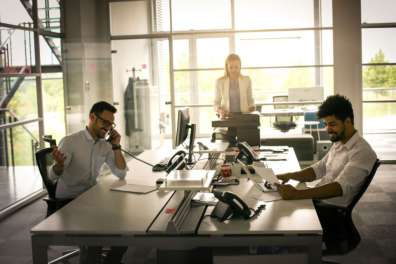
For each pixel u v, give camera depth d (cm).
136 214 261
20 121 584
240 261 233
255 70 781
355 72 748
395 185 609
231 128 469
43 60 673
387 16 740
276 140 665
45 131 674
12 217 516
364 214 484
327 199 299
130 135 804
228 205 249
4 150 648
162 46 794
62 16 730
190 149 403
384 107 762
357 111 752
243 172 358
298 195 282
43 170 336
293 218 247
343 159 302
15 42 601
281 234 229
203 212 261
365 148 289
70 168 345
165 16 787
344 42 745
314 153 686
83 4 738
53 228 240
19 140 644
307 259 230
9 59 594
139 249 394
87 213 265
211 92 792
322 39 761
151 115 803
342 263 356
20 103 617
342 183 282
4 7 573
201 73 792
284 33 769
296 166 379
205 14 782
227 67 524
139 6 789
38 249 240
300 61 771
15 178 654
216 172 355
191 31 784
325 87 768
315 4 758
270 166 380
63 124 732
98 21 793
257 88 780
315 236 228
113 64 796
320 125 700
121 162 350
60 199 336
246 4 773
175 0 785
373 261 360
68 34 732
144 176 361
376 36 747
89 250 311
